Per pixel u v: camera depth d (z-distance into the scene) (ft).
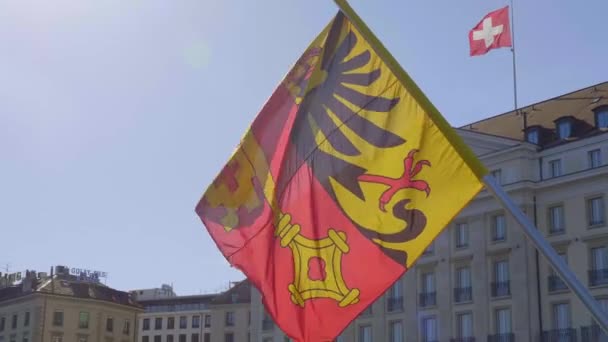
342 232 36.17
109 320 350.64
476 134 212.64
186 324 433.89
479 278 206.90
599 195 188.75
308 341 35.81
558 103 219.41
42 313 331.77
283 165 37.93
